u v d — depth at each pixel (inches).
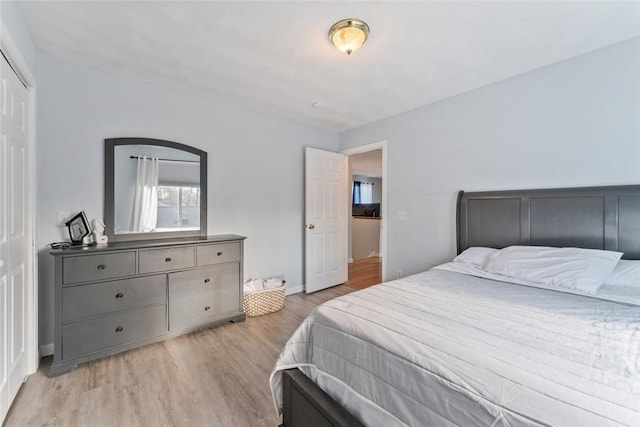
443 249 115.9
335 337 48.1
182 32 71.5
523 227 91.4
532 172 91.7
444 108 114.4
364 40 70.8
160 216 103.3
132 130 97.7
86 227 85.9
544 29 69.9
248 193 128.0
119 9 63.0
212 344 90.8
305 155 145.7
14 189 63.2
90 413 59.7
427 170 120.7
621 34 72.2
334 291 151.0
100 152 91.8
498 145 99.3
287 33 71.6
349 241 225.5
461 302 57.4
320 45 76.9
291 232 144.6
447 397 32.1
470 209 104.2
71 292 75.1
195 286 97.7
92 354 78.0
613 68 76.8
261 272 133.3
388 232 136.3
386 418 37.8
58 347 73.4
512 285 71.1
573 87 83.3
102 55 82.7
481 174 103.9
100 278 79.4
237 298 108.7
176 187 107.0
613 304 56.4
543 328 44.9
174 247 92.8
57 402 62.8
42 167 82.1
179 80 98.8
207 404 63.1
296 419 51.6
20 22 63.8
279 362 54.9
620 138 76.0
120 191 95.2
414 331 43.2
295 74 93.7
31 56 72.6
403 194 130.0
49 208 83.4
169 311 92.0
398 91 107.1
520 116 94.0
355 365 43.7
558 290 65.8
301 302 132.7
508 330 44.0
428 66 88.3
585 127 81.4
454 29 69.6
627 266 67.7
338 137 165.2
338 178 161.5
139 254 86.0
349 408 43.1
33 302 73.2
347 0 59.8
